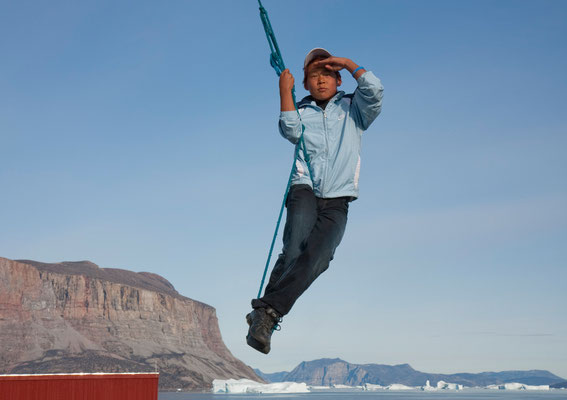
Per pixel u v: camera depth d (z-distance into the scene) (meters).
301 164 4.17
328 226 3.94
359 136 4.27
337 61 4.23
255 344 3.60
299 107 4.38
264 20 4.03
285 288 3.63
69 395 10.36
